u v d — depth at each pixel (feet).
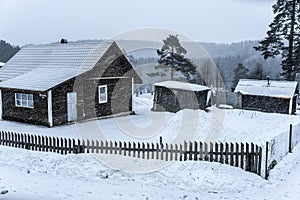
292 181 28.60
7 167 29.35
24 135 38.17
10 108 68.13
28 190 22.79
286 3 122.21
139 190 24.09
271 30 125.80
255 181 27.20
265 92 93.86
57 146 35.70
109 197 22.17
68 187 24.03
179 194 23.67
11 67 81.35
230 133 45.29
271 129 57.67
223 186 25.82
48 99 61.41
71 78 65.16
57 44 83.87
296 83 96.02
